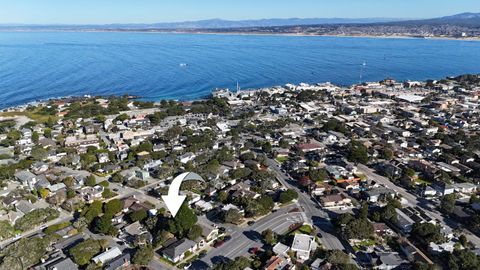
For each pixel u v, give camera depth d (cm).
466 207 10525
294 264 7800
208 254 8294
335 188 11712
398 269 7744
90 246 8044
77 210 10394
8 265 7362
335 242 8825
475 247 8525
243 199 10375
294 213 10262
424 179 12506
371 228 8862
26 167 13362
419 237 8769
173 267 7825
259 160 13850
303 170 13075
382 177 12769
